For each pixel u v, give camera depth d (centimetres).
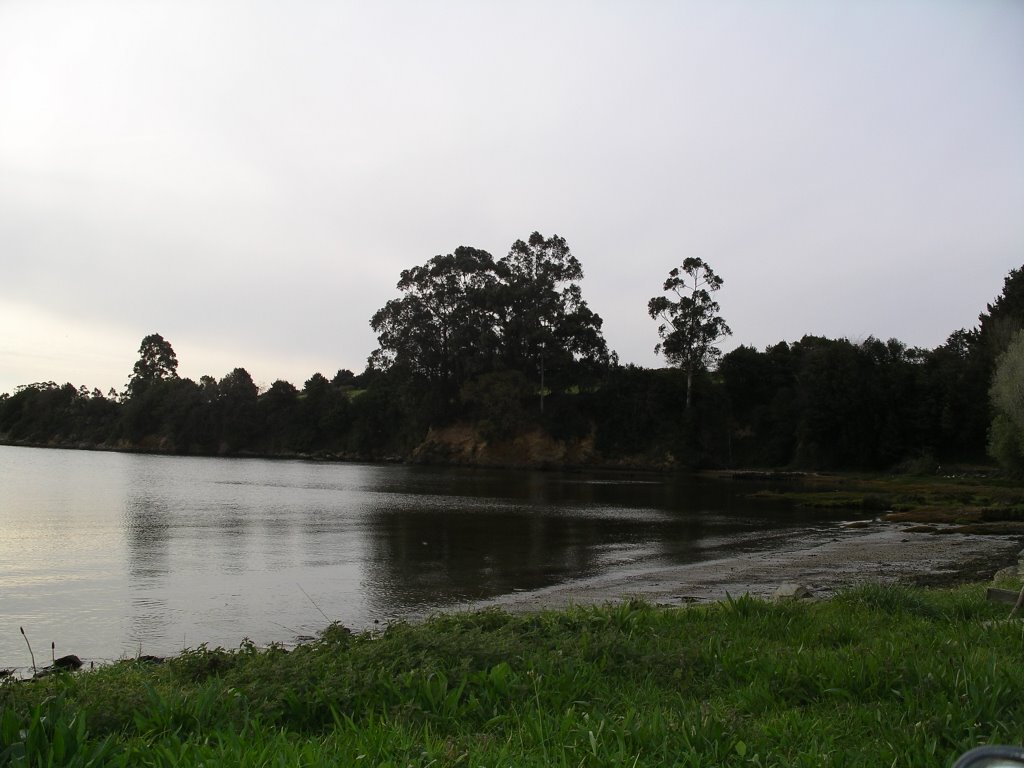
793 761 427
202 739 467
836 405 7638
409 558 2250
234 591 1695
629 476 7369
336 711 530
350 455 10238
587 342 8731
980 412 7094
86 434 12838
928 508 4022
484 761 421
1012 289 7594
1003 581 1377
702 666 666
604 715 496
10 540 2495
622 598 1623
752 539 2806
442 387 9162
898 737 464
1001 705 517
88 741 454
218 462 9369
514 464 8562
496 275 8981
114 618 1410
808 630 845
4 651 1171
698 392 8856
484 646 686
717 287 8475
